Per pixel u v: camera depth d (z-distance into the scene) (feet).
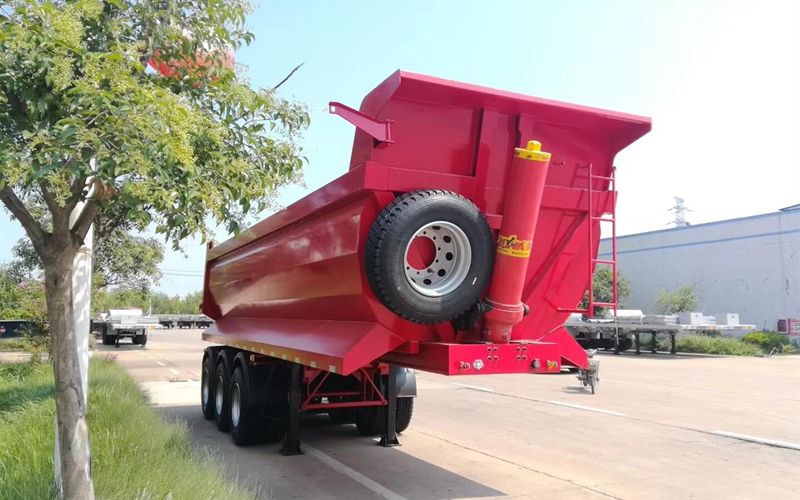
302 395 27.43
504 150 18.99
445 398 44.52
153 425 25.17
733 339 95.76
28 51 9.98
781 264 113.70
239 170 12.05
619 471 24.34
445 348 17.72
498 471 24.27
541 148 19.57
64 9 10.07
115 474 16.80
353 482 22.59
